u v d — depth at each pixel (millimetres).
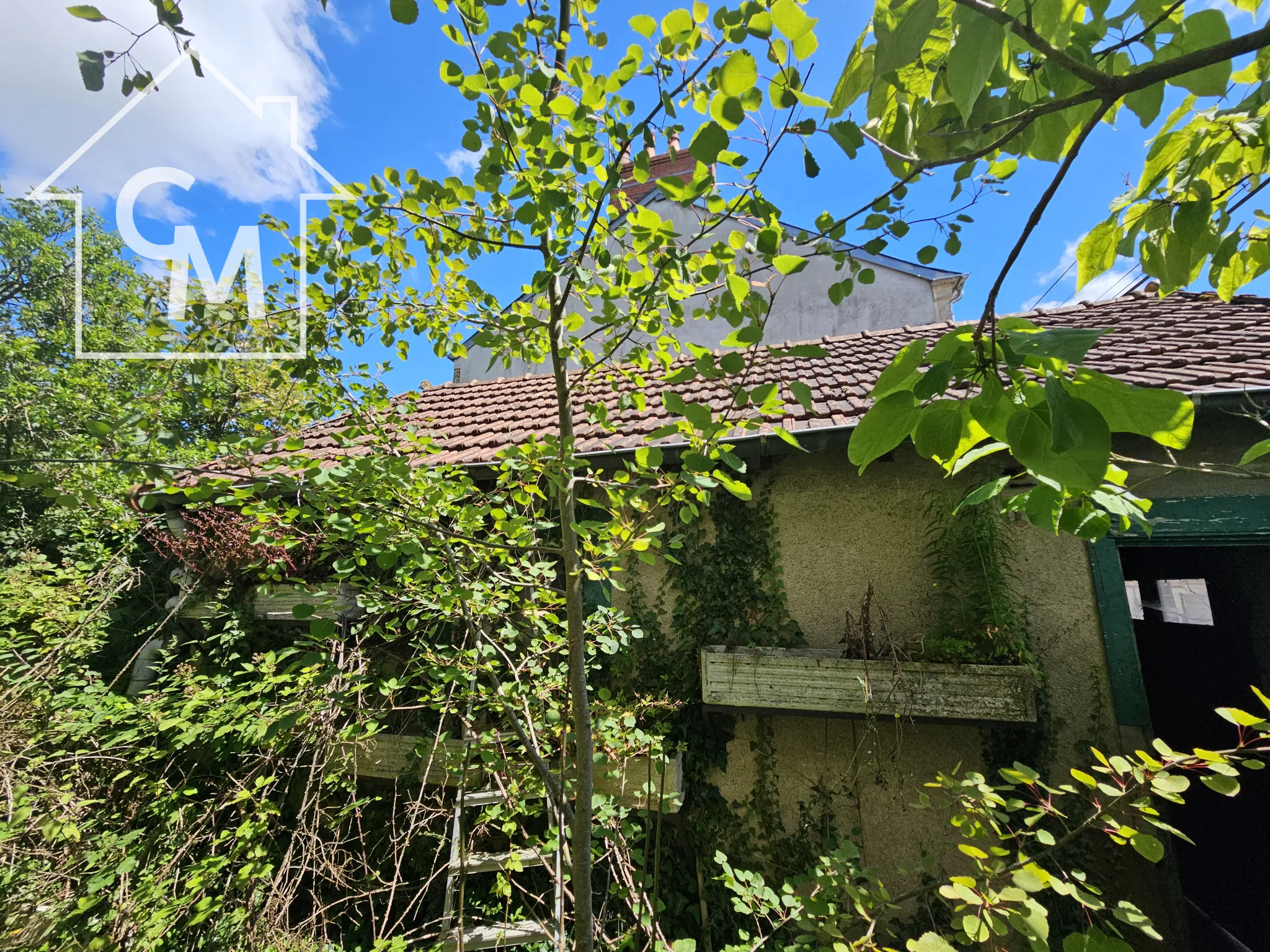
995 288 807
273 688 3801
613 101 1462
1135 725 3086
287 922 3201
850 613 3621
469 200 1850
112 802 3801
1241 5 1061
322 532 2420
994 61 753
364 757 3816
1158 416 773
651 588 4055
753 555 3900
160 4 1059
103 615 5059
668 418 4203
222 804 3539
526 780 2826
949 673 3014
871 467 3848
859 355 5078
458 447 4645
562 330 2176
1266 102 1052
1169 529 3213
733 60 1020
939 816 3285
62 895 3232
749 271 1581
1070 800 3086
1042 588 3383
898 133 1096
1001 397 835
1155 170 1256
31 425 9375
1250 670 4914
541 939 2785
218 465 2096
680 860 3613
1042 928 1451
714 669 3430
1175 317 4715
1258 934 4336
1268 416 2963
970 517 3363
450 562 2297
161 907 3162
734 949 2293
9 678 4266
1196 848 5078
